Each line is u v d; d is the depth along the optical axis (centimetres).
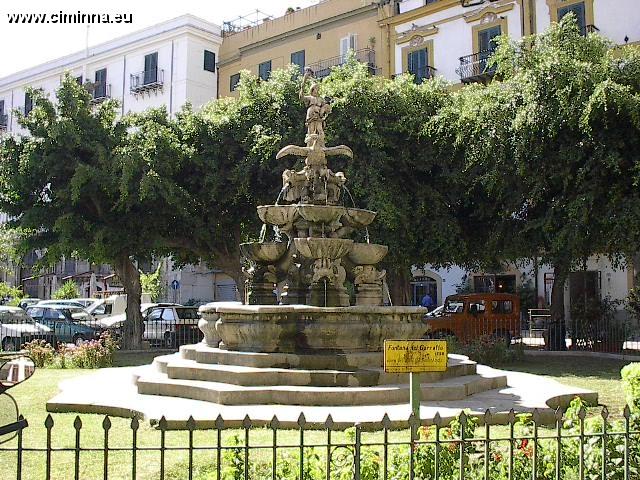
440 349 579
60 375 1379
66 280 4709
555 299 2141
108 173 2097
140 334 2256
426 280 3628
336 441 685
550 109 1819
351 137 2081
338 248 1112
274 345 974
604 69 1850
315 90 1257
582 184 1800
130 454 659
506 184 1992
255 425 761
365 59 3622
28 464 627
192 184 2298
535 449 444
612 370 1540
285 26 4012
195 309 2473
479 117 1975
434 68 3359
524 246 2080
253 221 2383
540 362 1756
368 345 990
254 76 2366
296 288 1133
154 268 4209
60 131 2089
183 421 755
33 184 2178
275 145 2116
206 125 2277
